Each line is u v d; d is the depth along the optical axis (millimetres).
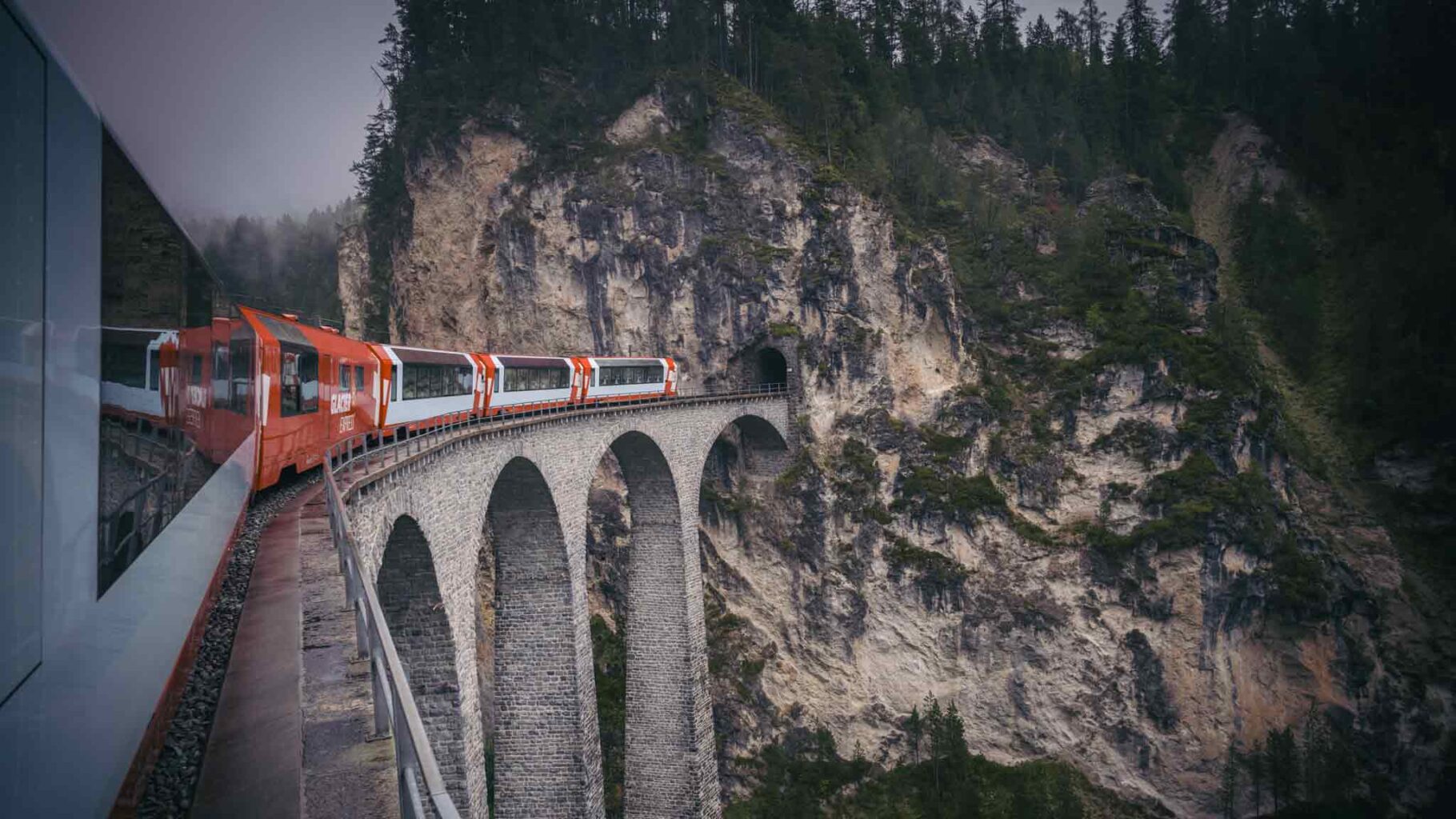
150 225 6879
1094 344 76938
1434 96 110688
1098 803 64312
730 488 73750
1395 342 85312
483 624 69375
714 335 74750
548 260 77812
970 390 75500
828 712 68500
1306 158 107312
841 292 74375
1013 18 125312
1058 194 99812
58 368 4621
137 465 6332
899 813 61531
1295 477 77750
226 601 11883
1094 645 67500
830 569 70500
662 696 50906
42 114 4363
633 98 81375
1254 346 85625
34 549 4195
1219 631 66250
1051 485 72625
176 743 7598
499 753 37094
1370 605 67938
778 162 77250
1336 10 129250
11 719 3838
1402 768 65062
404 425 32625
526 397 43281
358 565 9938
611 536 73875
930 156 92750
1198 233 106062
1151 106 115938
